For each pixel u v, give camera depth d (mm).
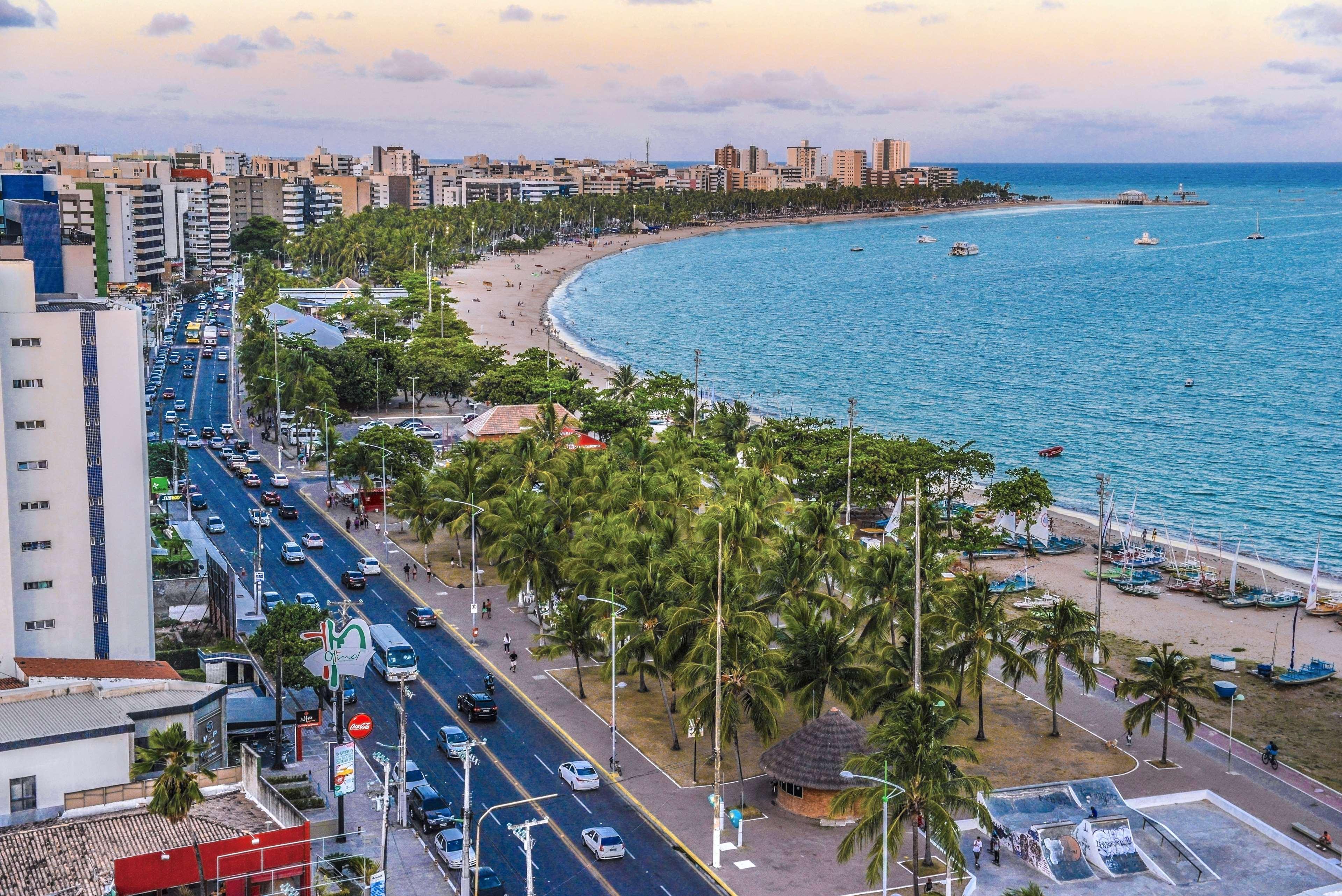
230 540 173750
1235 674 138250
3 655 110250
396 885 86875
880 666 116875
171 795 81500
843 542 138375
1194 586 170125
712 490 164500
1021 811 98062
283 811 84875
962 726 119125
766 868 91938
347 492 198375
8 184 174000
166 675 106125
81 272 141625
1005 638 114812
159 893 77812
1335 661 143250
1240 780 109875
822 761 99875
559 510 149500
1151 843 95625
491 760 109250
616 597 119812
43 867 78438
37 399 111875
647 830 97562
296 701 116062
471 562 167125
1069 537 196375
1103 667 134875
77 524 114625
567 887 88562
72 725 89188
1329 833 99562
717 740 95062
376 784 102688
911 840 96875
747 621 108938
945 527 186125
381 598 152000
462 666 131625
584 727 116812
